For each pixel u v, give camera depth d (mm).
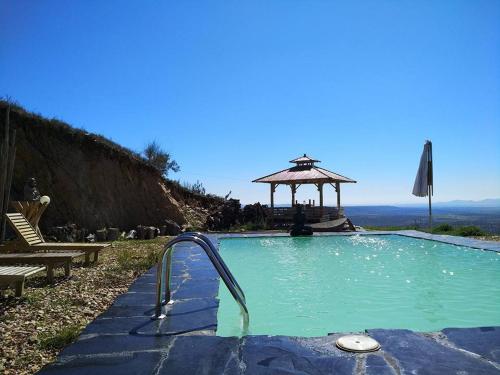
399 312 6379
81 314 5359
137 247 12961
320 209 23078
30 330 4711
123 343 3861
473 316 6129
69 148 18109
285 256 12211
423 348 3629
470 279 8672
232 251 13328
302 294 7559
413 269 9875
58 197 17078
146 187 21031
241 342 3857
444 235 15625
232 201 24312
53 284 7227
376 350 3600
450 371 3145
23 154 16547
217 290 6215
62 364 3369
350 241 15531
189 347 3736
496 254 11266
